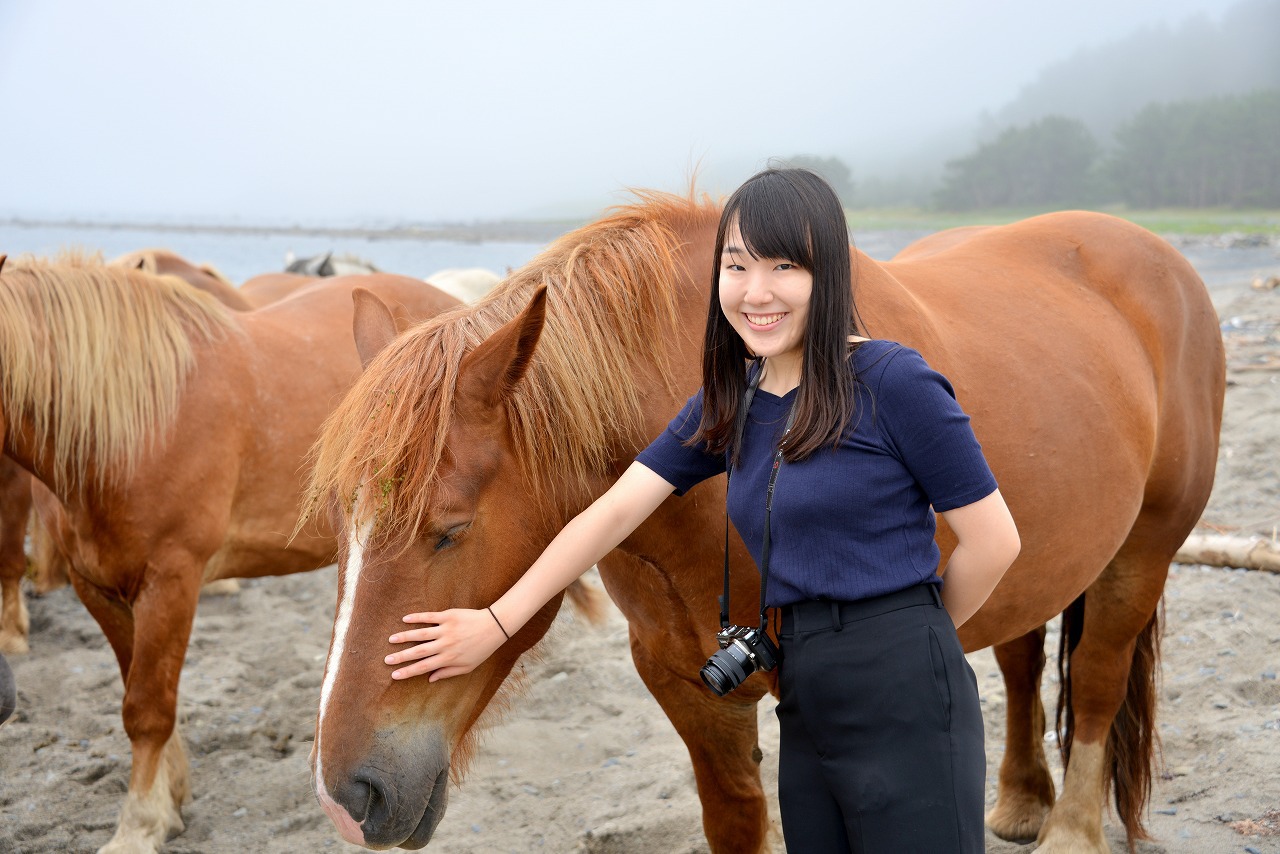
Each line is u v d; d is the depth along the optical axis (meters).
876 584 1.43
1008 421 2.21
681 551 1.88
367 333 1.83
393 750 1.44
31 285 3.02
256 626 4.83
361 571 1.46
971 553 1.46
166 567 3.09
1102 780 2.64
